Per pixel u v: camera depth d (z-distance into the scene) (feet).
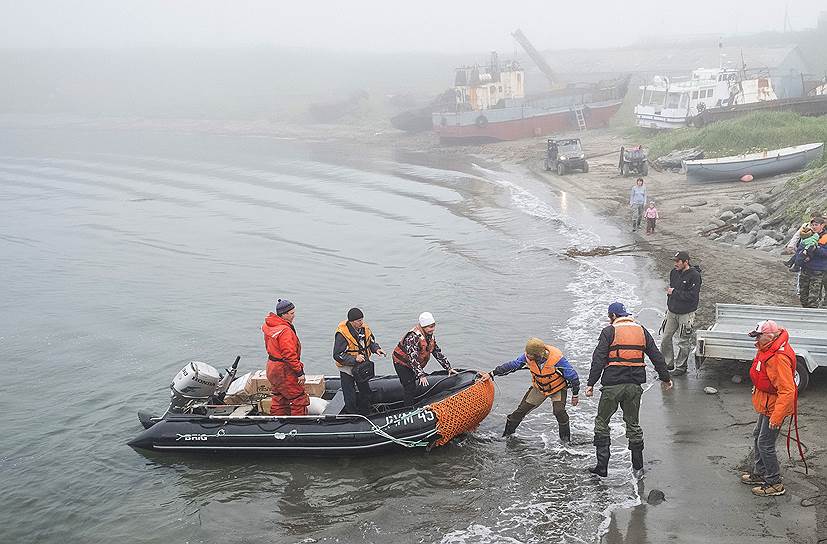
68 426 37.70
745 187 83.71
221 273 69.15
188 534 27.02
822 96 118.42
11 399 41.78
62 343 51.42
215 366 45.73
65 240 87.97
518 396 36.88
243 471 31.04
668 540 23.57
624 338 26.71
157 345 50.11
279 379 31.40
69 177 147.33
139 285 66.33
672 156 105.50
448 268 64.13
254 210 102.78
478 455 30.76
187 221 97.14
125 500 29.78
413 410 30.73
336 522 26.84
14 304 61.72
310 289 61.62
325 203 104.88
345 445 30.66
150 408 39.63
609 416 27.30
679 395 33.88
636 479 27.37
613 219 76.89
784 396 23.40
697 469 27.63
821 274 39.65
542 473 28.76
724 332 33.50
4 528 28.63
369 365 31.37
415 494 28.14
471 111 157.07
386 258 70.90
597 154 127.34
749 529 23.52
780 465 26.68
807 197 61.31
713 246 60.85
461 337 46.37
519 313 50.03
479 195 100.53
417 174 127.75
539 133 161.27
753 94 131.54
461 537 25.18
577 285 54.90
